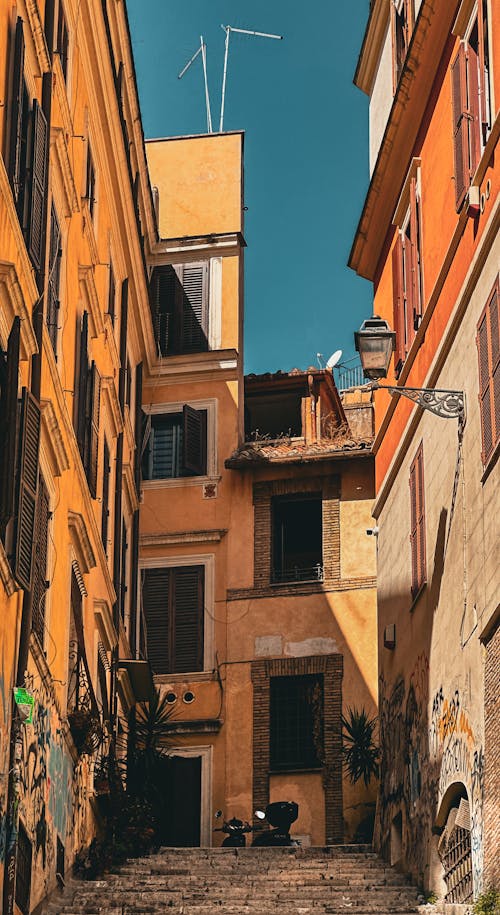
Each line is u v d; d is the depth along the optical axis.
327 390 37.41
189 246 37.59
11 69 17.09
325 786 31.92
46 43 19.98
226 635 33.72
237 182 38.28
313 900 19.94
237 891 20.52
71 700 22.33
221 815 32.19
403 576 24.06
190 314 36.97
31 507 17.17
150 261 37.59
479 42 19.59
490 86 19.00
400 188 25.27
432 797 20.84
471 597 19.02
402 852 22.53
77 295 23.19
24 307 16.91
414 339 23.22
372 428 38.81
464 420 19.70
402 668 23.81
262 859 23.67
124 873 22.45
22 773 17.27
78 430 22.86
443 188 21.70
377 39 28.06
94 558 23.47
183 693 33.41
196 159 38.62
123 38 26.94
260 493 34.72
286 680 33.25
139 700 29.83
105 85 25.53
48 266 19.75
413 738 22.55
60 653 20.83
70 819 21.41
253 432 37.69
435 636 21.25
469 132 19.97
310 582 33.66
